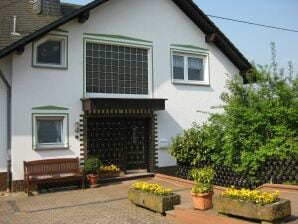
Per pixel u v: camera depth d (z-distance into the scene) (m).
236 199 7.92
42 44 14.31
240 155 12.61
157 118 16.55
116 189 13.55
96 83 15.23
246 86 13.48
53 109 14.17
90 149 15.09
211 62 18.34
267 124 12.34
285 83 12.98
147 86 16.47
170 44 17.09
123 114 15.61
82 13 14.40
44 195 12.94
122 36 15.80
